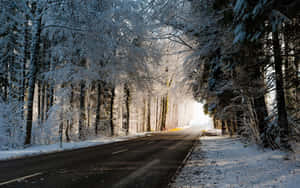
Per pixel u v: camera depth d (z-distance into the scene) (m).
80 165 7.10
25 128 13.22
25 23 15.95
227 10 7.08
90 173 5.97
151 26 14.41
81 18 17.09
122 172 6.22
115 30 18.58
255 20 5.07
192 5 11.20
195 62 15.09
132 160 8.32
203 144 16.00
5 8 14.53
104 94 26.22
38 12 14.69
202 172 6.31
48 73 16.75
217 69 12.70
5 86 16.80
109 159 8.44
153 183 5.13
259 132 9.76
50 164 7.23
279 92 7.55
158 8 12.77
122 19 18.70
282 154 7.23
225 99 14.41
